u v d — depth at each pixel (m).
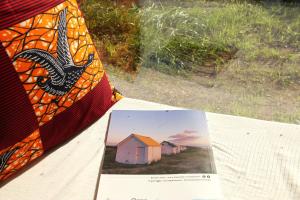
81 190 0.82
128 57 1.68
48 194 0.81
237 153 0.92
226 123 1.02
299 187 0.82
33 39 0.82
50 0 0.87
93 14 1.85
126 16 1.86
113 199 0.77
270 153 0.92
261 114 1.34
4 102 0.78
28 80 0.81
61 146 0.94
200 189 0.79
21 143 0.83
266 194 0.81
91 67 0.99
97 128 1.00
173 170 0.84
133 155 0.89
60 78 0.89
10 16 0.78
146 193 0.78
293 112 1.35
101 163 0.88
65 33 0.90
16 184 0.83
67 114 0.93
